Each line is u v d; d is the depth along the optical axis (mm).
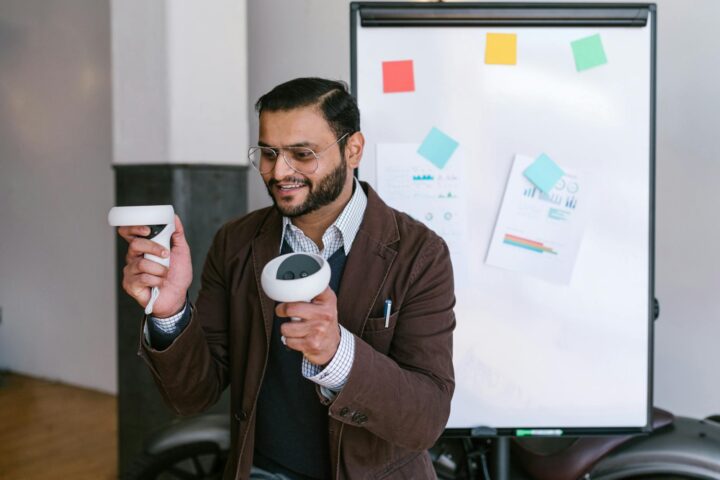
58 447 3410
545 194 1624
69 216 4352
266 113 1169
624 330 1634
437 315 1239
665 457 1791
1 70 4652
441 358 1225
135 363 2967
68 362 4469
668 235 2674
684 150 2625
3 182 4738
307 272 1001
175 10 2793
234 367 1324
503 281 1641
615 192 1624
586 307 1635
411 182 1637
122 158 2975
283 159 1165
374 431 1136
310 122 1153
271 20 3418
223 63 2996
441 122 1629
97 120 4117
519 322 1640
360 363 1071
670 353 2697
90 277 4273
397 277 1246
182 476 2156
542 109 1620
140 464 2107
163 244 1119
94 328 4289
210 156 2969
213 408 2779
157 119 2836
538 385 1642
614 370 1640
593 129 1617
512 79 1622
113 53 2947
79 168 4262
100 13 4023
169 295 1180
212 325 1389
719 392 2609
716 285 2588
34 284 4613
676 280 2670
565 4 1596
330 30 3236
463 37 1618
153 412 2928
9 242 4742
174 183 2828
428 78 1625
